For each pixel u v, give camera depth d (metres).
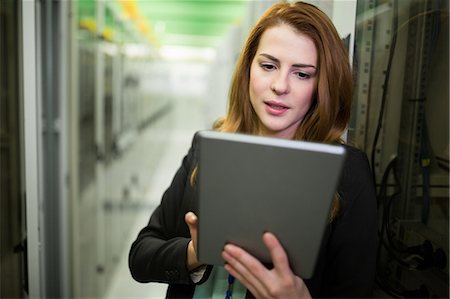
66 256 2.14
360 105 1.11
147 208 4.77
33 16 1.32
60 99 2.03
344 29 0.97
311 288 0.75
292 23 0.72
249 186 0.58
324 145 0.55
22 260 1.49
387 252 1.13
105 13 2.63
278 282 0.61
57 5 1.96
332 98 0.74
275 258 0.60
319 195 0.56
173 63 13.03
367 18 1.08
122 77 3.36
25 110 1.35
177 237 0.82
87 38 2.40
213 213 0.60
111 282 3.04
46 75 2.00
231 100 0.85
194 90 13.57
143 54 4.95
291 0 1.08
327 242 0.75
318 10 0.74
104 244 2.79
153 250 0.80
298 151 0.55
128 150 3.81
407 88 1.11
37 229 1.40
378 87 1.11
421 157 1.10
